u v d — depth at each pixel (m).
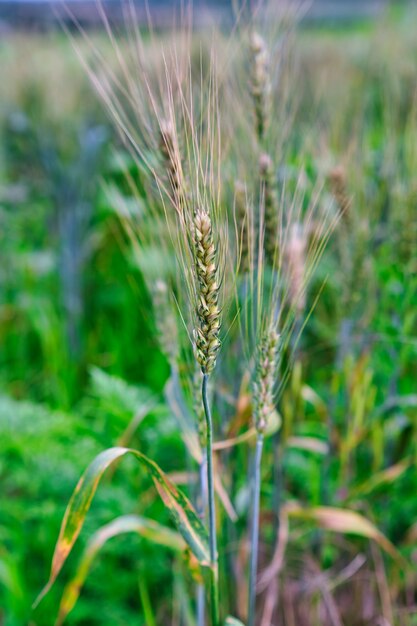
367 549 0.73
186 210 0.39
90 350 1.19
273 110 0.53
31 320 1.23
